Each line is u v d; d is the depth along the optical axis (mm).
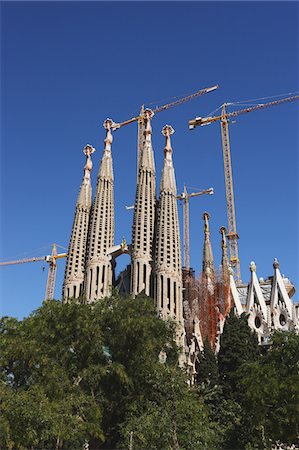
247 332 55812
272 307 88000
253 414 38688
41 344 39125
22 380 38406
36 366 37812
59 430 30422
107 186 103938
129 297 45719
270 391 37344
